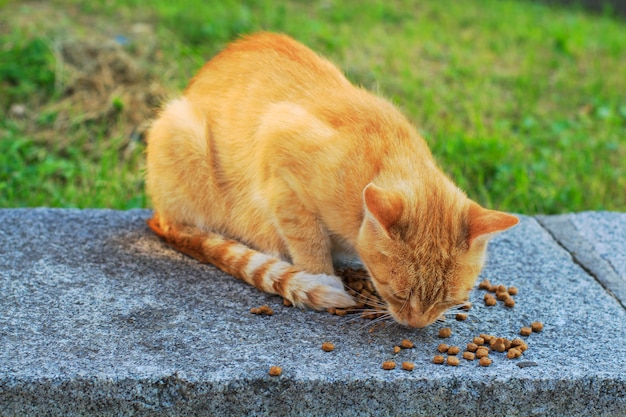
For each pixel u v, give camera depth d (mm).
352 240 1431
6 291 1430
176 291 1450
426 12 3041
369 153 1415
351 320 1415
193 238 1518
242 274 1472
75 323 1382
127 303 1422
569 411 1341
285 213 1447
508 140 2043
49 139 1950
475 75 2451
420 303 1360
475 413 1332
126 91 2086
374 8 2936
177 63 2223
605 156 2021
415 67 2463
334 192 1412
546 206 1852
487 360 1346
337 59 2396
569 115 2277
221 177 1521
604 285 1521
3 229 1558
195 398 1312
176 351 1347
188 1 2684
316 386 1316
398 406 1325
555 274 1532
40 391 1301
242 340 1369
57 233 1559
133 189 1841
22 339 1352
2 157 1868
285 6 2844
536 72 2547
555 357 1367
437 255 1355
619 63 2684
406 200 1362
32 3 2576
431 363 1348
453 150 1948
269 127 1456
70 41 2223
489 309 1451
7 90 2051
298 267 1460
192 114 1523
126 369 1314
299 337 1380
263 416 1320
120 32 2391
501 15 3076
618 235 1633
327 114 1454
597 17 3318
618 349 1386
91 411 1309
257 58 1541
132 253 1526
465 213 1379
